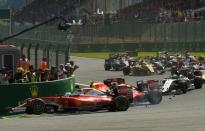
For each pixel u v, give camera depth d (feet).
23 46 242.58
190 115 104.94
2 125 96.37
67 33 329.31
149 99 158.92
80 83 263.08
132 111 136.05
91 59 452.76
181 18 538.47
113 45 515.91
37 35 344.69
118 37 514.27
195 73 222.07
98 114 128.16
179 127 80.53
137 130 77.87
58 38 320.09
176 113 114.01
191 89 209.26
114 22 577.43
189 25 465.47
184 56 312.71
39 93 154.61
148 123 89.15
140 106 156.04
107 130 79.51
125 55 354.33
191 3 606.14
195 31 461.37
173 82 192.34
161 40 487.61
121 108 140.15
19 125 94.43
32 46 250.57
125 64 335.67
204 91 198.59
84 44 523.29
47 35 340.59
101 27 522.88
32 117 130.21
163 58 327.26
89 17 633.20
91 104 138.72
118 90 150.51
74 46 521.24
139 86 166.50
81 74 316.40
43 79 164.66
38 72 169.89
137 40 504.43
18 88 149.79
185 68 221.66
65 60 204.54
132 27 508.94
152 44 494.59
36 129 84.38
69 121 101.30
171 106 147.74
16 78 161.27
